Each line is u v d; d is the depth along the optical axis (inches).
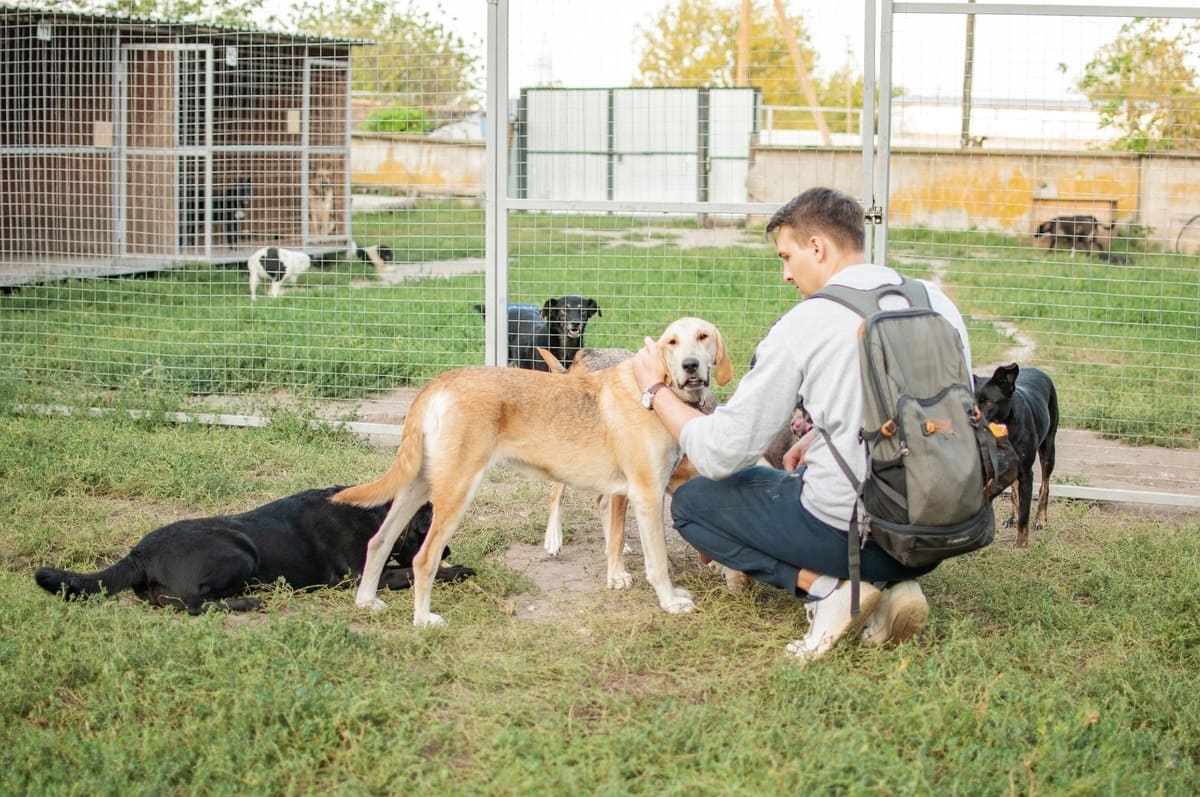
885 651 159.8
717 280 509.4
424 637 164.1
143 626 163.2
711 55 1170.6
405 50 632.4
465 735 134.8
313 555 188.7
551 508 213.0
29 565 199.0
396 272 550.6
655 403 171.6
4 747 130.0
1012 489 235.0
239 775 123.3
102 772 123.3
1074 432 315.6
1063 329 436.5
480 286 513.3
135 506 234.5
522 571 204.4
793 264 162.7
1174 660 165.0
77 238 492.1
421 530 195.8
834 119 983.0
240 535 182.1
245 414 304.3
